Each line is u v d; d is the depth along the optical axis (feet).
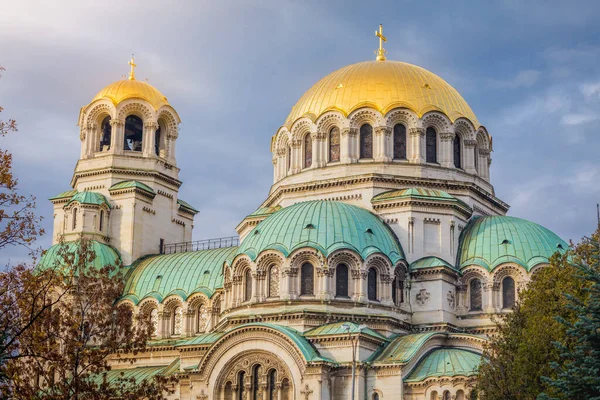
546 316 260.62
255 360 328.49
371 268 350.84
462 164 395.75
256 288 347.36
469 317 360.69
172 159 452.76
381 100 388.98
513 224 375.25
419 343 331.77
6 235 210.59
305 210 360.28
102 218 426.92
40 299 242.99
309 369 317.63
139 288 408.26
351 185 380.78
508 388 257.55
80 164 441.68
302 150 397.39
